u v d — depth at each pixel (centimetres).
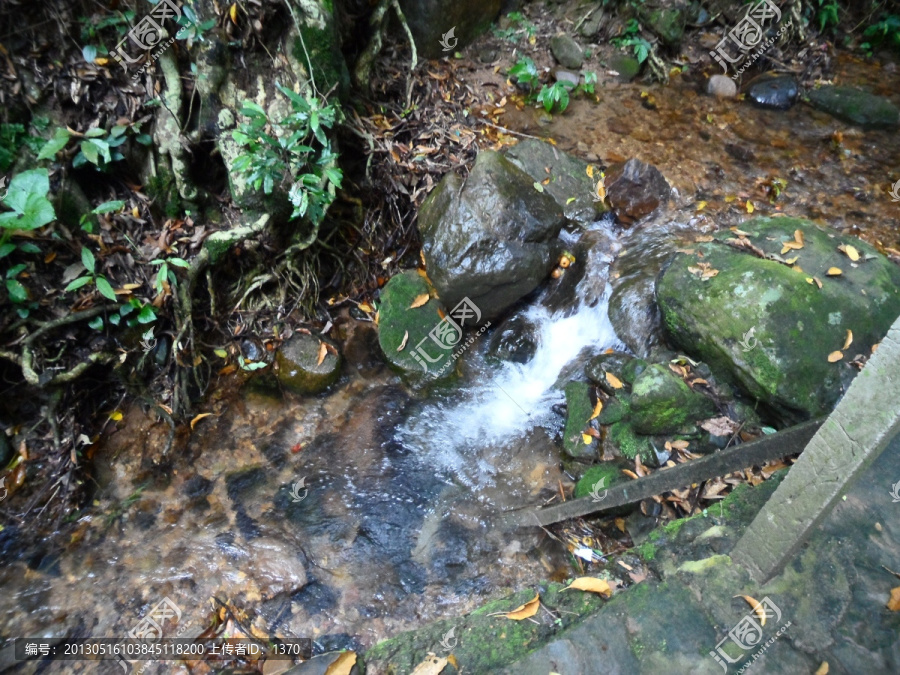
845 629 246
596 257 473
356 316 461
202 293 412
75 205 364
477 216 419
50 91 352
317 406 412
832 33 691
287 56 393
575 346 447
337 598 322
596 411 392
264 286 436
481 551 345
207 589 321
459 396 427
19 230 330
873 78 652
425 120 519
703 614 254
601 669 240
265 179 375
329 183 407
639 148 553
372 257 476
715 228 479
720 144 565
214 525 348
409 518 360
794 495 220
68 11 345
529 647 251
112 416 378
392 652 253
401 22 499
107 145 353
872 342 356
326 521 355
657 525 336
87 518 345
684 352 400
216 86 384
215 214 415
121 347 377
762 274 375
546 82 602
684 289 393
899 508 284
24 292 337
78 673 288
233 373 418
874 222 491
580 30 646
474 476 383
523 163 486
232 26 375
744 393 368
